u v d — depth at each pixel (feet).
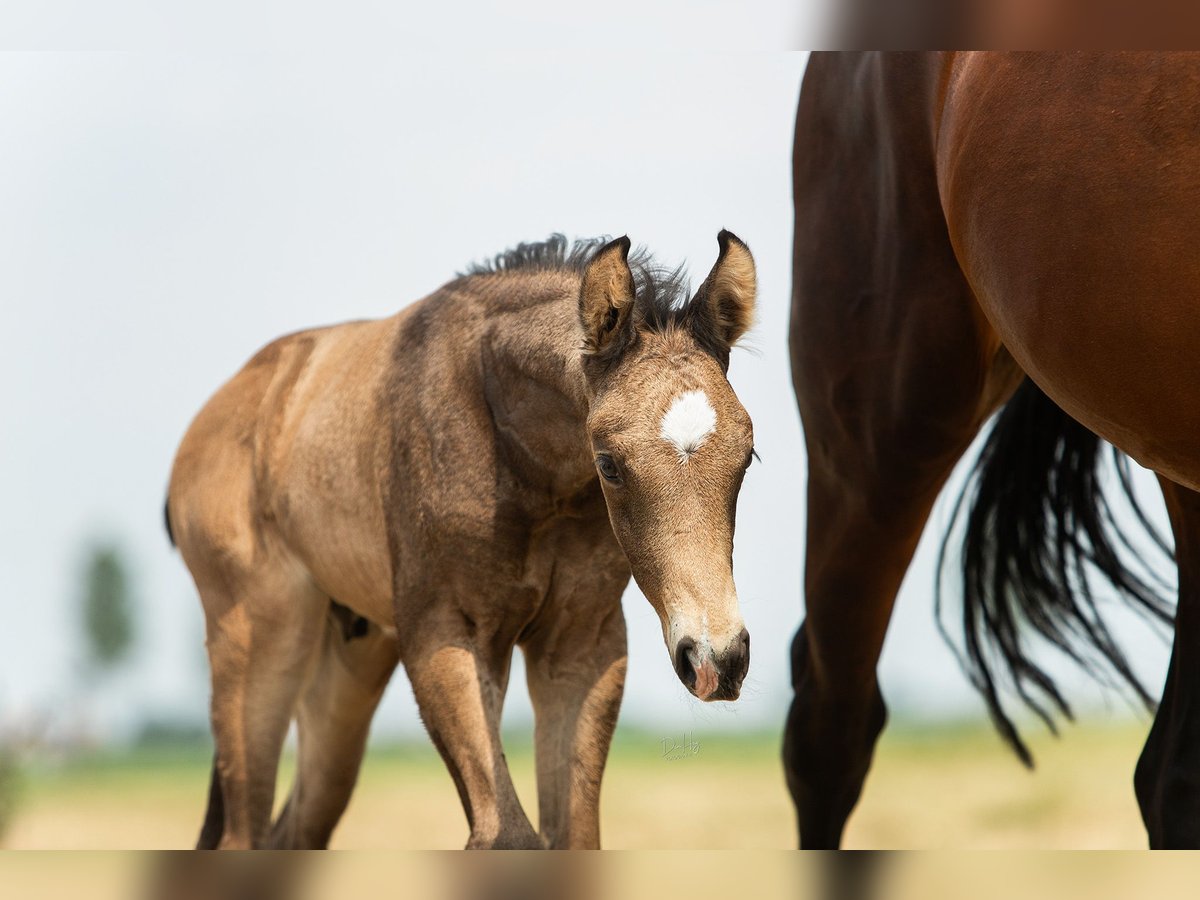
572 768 25.95
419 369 27.66
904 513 26.63
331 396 31.19
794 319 27.50
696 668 19.47
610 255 21.63
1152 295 17.58
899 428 25.77
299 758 35.24
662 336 21.94
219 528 33.40
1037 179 18.81
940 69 23.07
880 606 27.91
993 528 28.17
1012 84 19.65
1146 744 22.54
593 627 26.40
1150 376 18.15
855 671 28.53
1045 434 27.48
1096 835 46.01
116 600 143.95
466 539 25.80
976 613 28.63
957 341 24.76
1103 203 17.90
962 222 20.93
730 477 20.58
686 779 70.08
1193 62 17.03
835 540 27.55
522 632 26.89
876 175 25.36
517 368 25.26
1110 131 17.87
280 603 32.71
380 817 55.88
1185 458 18.85
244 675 32.94
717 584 19.89
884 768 69.05
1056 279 18.71
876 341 25.77
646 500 20.57
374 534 29.01
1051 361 19.42
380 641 33.81
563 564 26.14
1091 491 27.32
